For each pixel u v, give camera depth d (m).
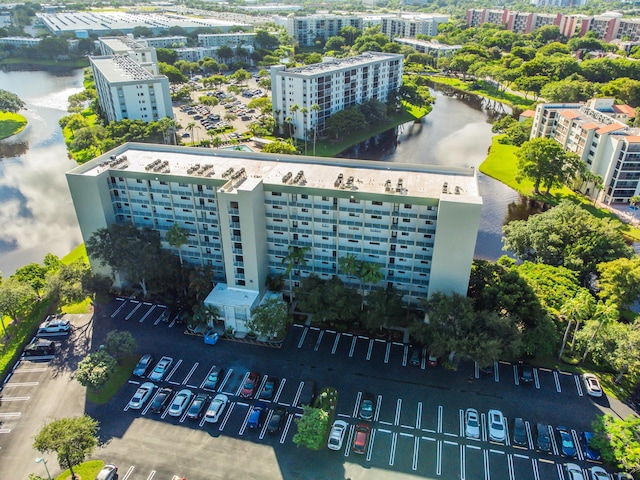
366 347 92.06
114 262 96.62
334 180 97.56
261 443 73.62
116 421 77.38
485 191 167.12
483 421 77.00
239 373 86.38
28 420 77.69
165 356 90.06
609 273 98.19
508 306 88.25
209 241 104.00
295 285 102.50
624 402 80.00
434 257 88.00
